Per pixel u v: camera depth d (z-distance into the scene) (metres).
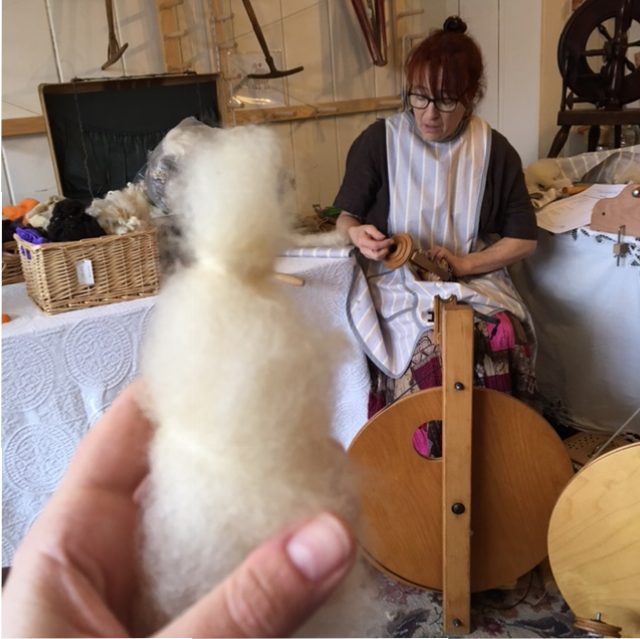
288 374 0.24
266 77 1.59
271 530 0.24
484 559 1.12
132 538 0.31
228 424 0.23
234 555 0.24
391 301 1.30
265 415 0.23
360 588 0.29
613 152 1.62
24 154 1.34
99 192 1.38
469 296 1.23
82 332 0.97
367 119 1.95
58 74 1.35
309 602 0.24
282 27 1.69
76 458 0.32
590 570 0.87
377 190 1.37
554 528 0.88
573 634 1.10
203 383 0.24
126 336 1.01
